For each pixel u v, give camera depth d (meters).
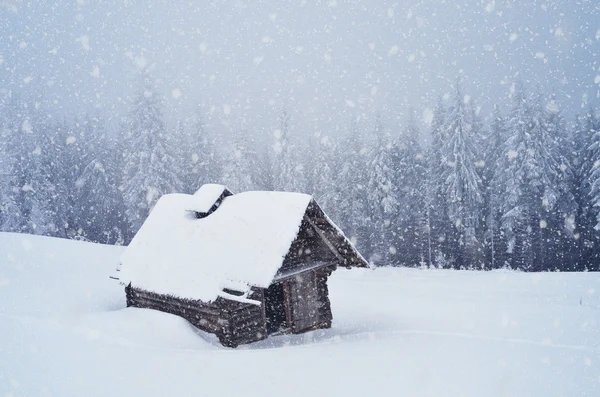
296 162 42.62
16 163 39.91
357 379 7.39
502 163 36.47
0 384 6.11
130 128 39.06
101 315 12.51
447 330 13.38
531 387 7.21
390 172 39.44
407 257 42.16
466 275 27.89
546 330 13.11
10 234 29.84
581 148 40.53
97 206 45.84
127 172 38.28
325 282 15.66
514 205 34.97
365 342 11.21
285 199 13.77
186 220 15.63
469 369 8.25
